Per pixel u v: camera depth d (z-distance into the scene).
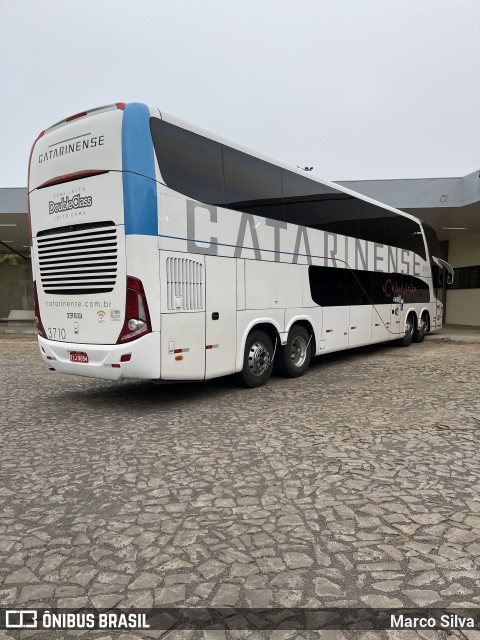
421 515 3.33
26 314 24.09
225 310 6.82
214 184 6.61
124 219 5.66
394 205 14.91
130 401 6.96
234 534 3.12
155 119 5.85
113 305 5.86
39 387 8.11
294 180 8.24
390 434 5.15
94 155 5.91
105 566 2.79
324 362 10.66
